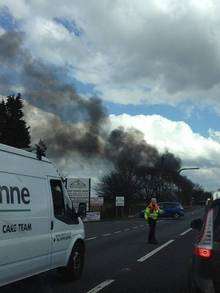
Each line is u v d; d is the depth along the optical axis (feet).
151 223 70.44
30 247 31.99
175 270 44.21
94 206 189.06
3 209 29.09
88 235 87.45
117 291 34.42
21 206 31.19
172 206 166.71
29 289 34.94
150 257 53.88
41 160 35.12
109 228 110.52
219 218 24.97
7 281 29.60
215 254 23.80
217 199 25.89
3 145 30.22
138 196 381.19
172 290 34.81
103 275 41.32
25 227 31.48
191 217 179.01
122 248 63.72
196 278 24.36
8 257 29.40
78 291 34.27
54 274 41.47
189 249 62.44
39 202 33.68
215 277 23.61
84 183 176.04
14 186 30.68
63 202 37.96
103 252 58.90
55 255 35.63
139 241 74.23
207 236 24.54
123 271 43.52
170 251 60.08
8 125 252.01
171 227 112.88
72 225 38.73
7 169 30.22
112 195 343.05
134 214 228.63
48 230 34.63
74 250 38.78
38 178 34.12
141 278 39.88
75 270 38.70
